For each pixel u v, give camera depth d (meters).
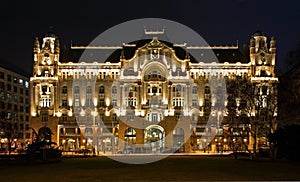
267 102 129.88
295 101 124.19
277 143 105.62
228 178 60.81
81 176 65.19
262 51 176.00
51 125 173.62
